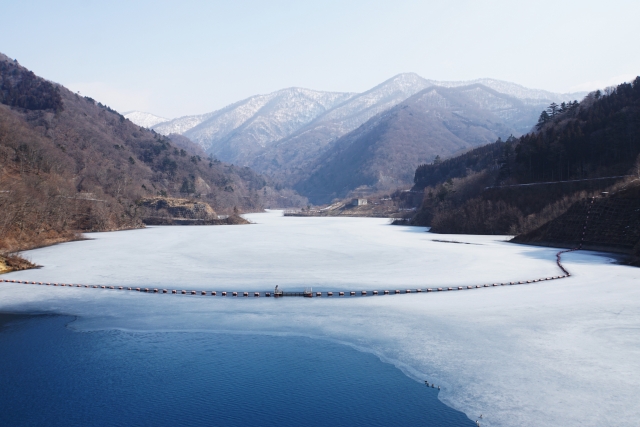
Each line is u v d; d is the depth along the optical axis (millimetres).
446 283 55031
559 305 43250
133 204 186750
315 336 35562
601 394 24734
